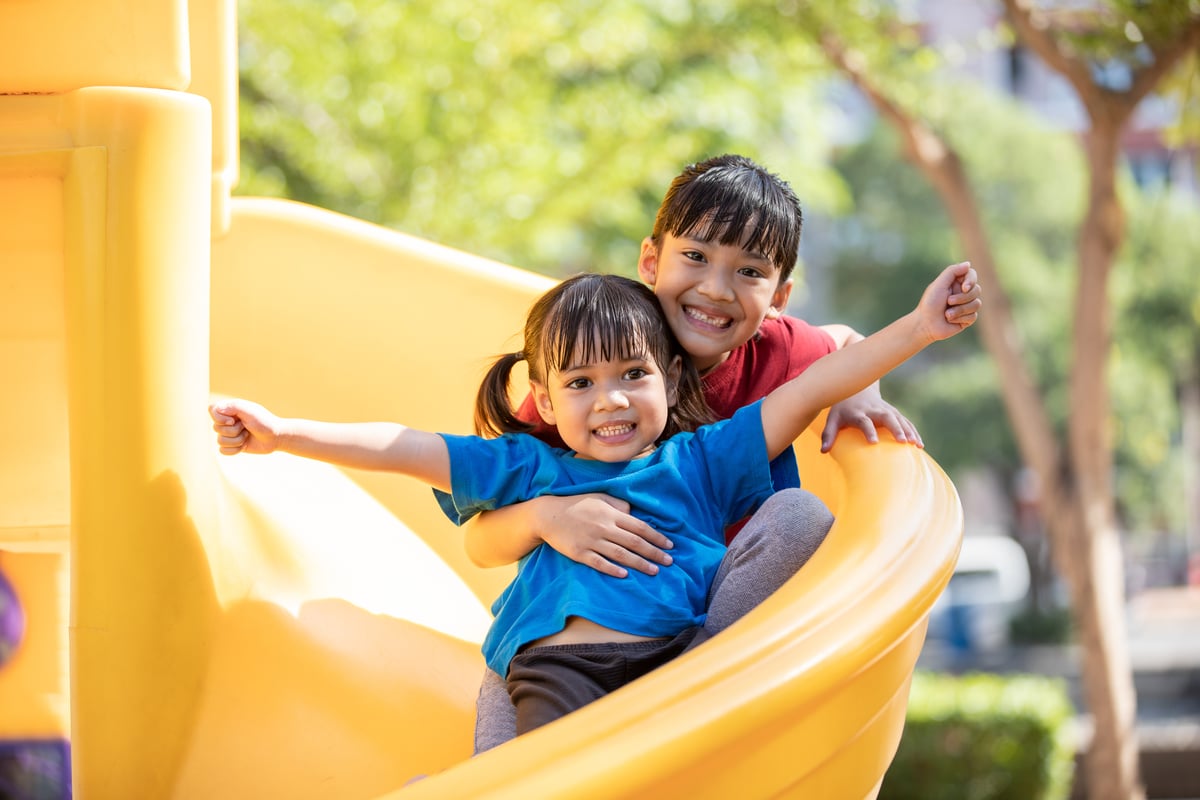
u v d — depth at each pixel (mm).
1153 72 5770
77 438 1475
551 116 7039
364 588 1847
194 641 1544
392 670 1729
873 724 1301
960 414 18719
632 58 7000
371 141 6680
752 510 1697
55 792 2291
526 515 1618
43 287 1517
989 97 18594
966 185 6625
